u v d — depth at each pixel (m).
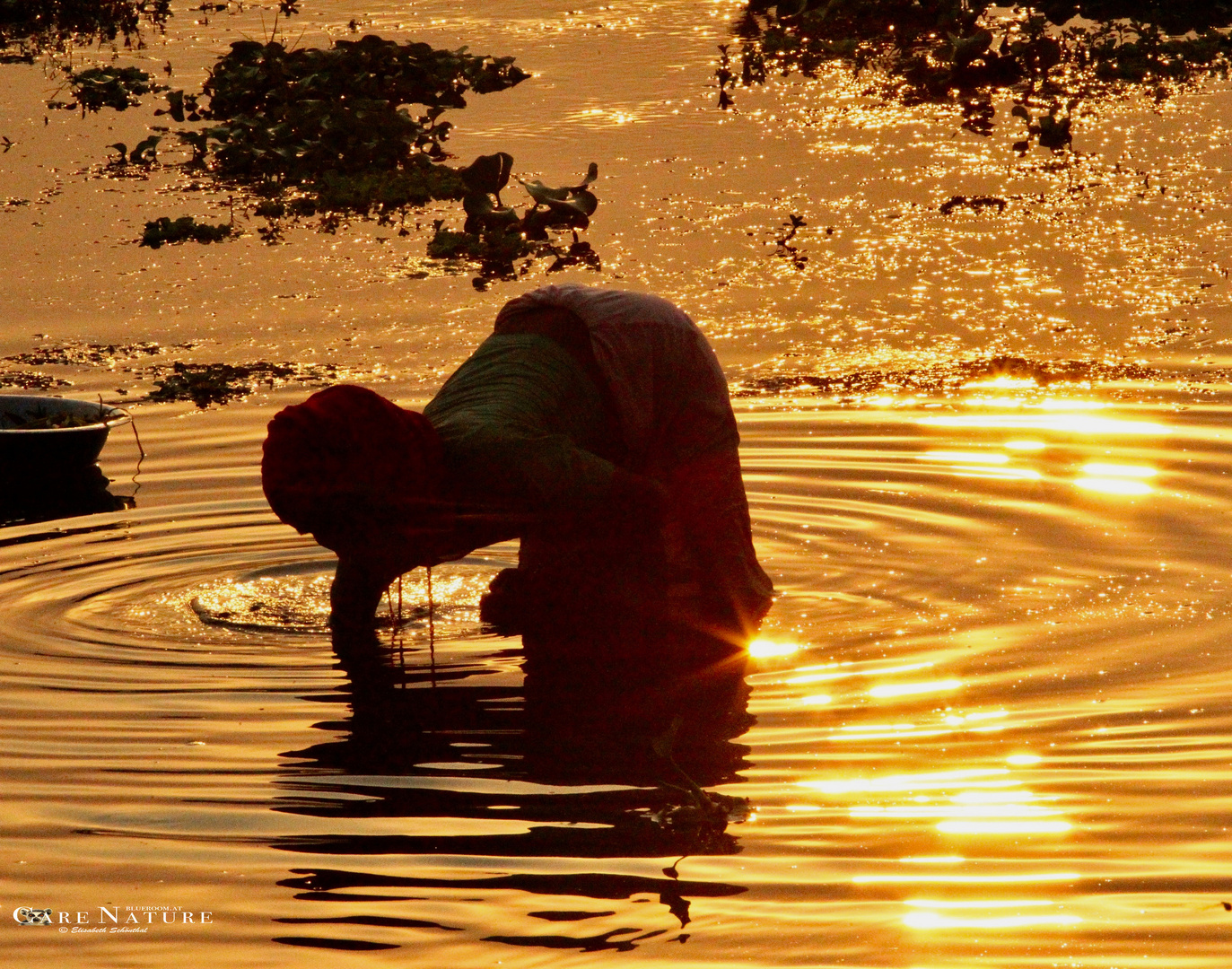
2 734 18.66
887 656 20.78
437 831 16.27
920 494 26.34
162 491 27.36
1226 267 37.53
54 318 36.84
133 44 67.44
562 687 20.27
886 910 14.50
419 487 20.47
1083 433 28.64
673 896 14.80
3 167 51.06
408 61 58.16
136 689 20.06
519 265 40.22
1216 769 17.31
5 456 27.52
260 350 34.41
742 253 39.91
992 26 64.56
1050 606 22.09
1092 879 15.02
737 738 18.58
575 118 54.34
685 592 22.94
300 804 16.94
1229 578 22.73
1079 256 38.84
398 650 21.62
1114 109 53.12
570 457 21.19
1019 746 18.08
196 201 47.47
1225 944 13.83
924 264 38.72
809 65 60.78
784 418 29.92
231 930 14.38
